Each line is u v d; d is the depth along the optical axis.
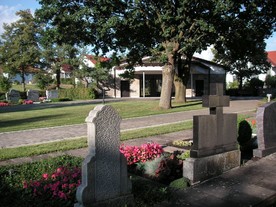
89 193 4.63
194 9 20.45
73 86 49.56
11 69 50.75
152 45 25.38
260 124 8.10
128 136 11.75
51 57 47.25
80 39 22.70
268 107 8.20
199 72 43.78
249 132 9.00
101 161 4.73
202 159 6.33
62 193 5.33
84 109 25.36
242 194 5.68
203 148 6.41
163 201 5.39
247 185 6.12
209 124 6.53
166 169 6.79
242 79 51.00
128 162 7.42
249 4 21.34
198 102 28.98
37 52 48.47
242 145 8.91
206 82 45.59
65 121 17.64
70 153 9.45
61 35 21.59
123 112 21.72
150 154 7.56
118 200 4.93
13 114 23.58
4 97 42.62
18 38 49.50
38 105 34.34
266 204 5.48
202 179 6.33
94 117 4.62
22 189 5.91
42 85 50.12
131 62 28.84
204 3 19.45
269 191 5.82
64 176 6.09
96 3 20.19
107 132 4.78
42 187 5.77
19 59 49.44
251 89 47.66
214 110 6.76
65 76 59.97
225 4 18.80
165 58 21.95
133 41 24.34
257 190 5.87
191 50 23.41
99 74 43.53
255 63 47.03
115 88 45.00
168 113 20.98
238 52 27.98
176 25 21.27
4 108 31.27
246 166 7.34
